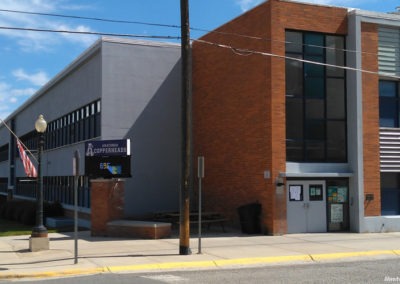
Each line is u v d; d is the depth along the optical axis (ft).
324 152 65.41
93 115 83.20
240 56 69.31
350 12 66.64
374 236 61.05
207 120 77.71
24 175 140.26
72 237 62.34
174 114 81.71
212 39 76.95
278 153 61.93
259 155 64.28
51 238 61.41
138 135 79.15
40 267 41.55
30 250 50.62
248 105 67.10
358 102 65.31
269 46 62.80
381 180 67.82
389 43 68.44
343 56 67.15
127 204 77.61
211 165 76.23
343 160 66.33
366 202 64.95
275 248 51.21
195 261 43.50
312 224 64.23
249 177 66.44
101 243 55.98
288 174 61.57
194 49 82.58
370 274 37.35
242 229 64.28
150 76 80.64
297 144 64.08
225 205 72.02
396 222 66.13
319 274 37.60
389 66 68.13
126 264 42.24
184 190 47.50
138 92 79.66
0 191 187.11
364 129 65.51
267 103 62.85
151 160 79.66
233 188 70.13
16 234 71.51
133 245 54.03
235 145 69.92
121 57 78.95
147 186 79.10
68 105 96.84
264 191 62.95
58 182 104.06
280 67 62.80
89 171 65.82
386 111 68.74
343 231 65.46
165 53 81.92
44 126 50.83
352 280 34.58
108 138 77.15
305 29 64.54
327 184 65.36
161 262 43.01
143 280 35.55
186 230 47.39
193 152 81.66
